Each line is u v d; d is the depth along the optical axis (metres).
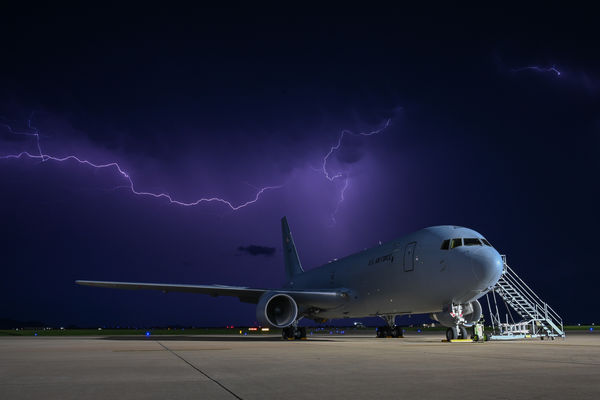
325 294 25.39
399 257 22.27
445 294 19.89
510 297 24.44
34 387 6.30
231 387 6.14
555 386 6.00
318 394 5.53
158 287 25.20
